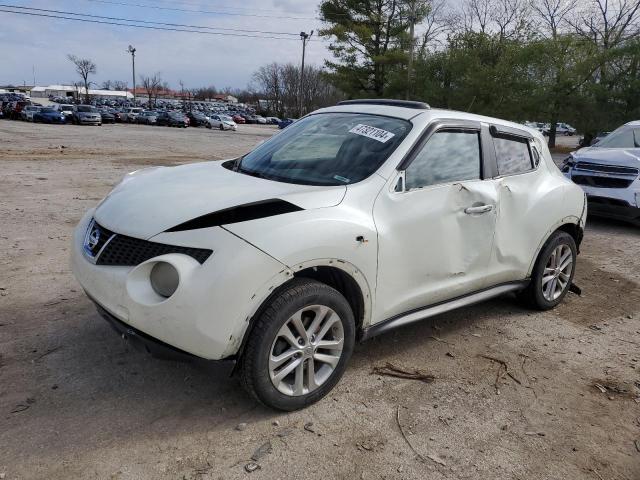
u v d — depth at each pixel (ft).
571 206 16.20
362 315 11.16
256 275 9.12
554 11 134.10
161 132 128.77
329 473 8.87
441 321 15.39
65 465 8.64
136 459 8.89
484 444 9.93
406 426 10.27
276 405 10.05
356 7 137.08
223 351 9.15
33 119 141.28
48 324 13.51
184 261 9.02
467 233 12.94
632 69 111.55
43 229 23.06
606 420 11.02
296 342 10.03
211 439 9.49
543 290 16.28
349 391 11.32
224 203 9.96
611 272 21.52
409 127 12.46
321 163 12.16
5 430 9.37
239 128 203.82
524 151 15.23
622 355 14.01
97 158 56.08
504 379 12.34
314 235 9.78
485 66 114.52
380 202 11.18
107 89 532.73
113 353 12.19
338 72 143.33
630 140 30.25
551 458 9.70
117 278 9.48
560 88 115.44
